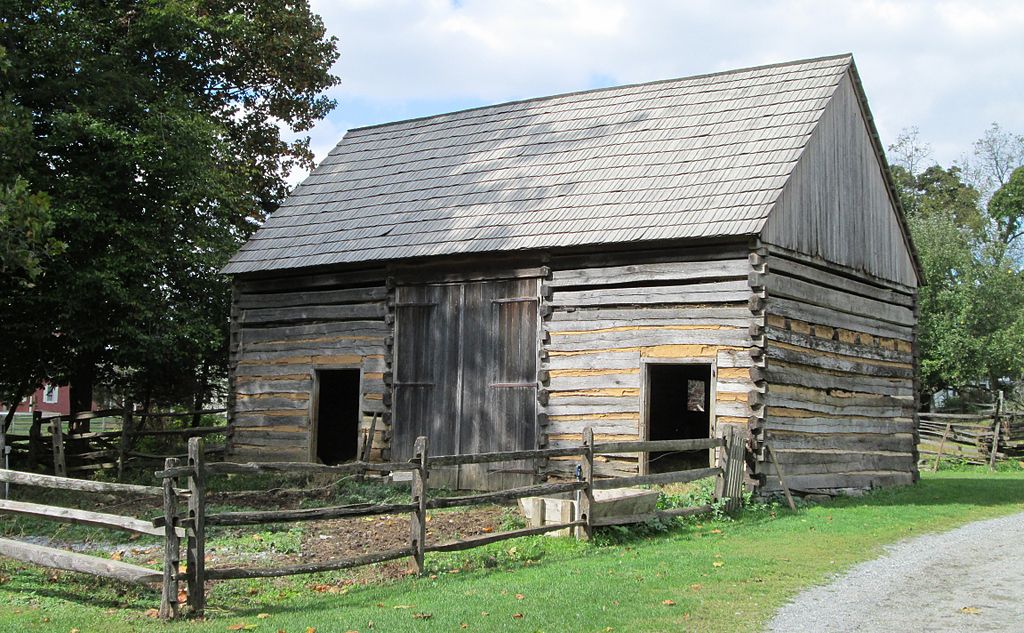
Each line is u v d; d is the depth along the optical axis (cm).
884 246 2117
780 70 2047
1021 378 3931
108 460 2062
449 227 1975
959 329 3544
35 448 2045
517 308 1848
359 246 2047
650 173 1883
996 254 3809
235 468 914
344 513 973
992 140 5444
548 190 1967
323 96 3212
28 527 1388
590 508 1223
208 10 2755
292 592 962
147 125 2134
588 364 1762
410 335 1967
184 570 1018
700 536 1280
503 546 1181
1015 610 871
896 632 793
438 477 1889
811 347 1759
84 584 978
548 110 2294
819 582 982
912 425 2173
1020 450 2944
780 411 1650
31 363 2320
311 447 2073
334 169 2450
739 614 848
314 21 3108
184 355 2455
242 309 2211
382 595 941
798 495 1692
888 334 2098
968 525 1433
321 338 2094
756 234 1598
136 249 2145
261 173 3139
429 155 2323
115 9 2355
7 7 2020
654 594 916
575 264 1791
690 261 1678
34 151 1927
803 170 1788
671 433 2372
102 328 2183
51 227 1611
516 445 1819
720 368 1634
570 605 875
